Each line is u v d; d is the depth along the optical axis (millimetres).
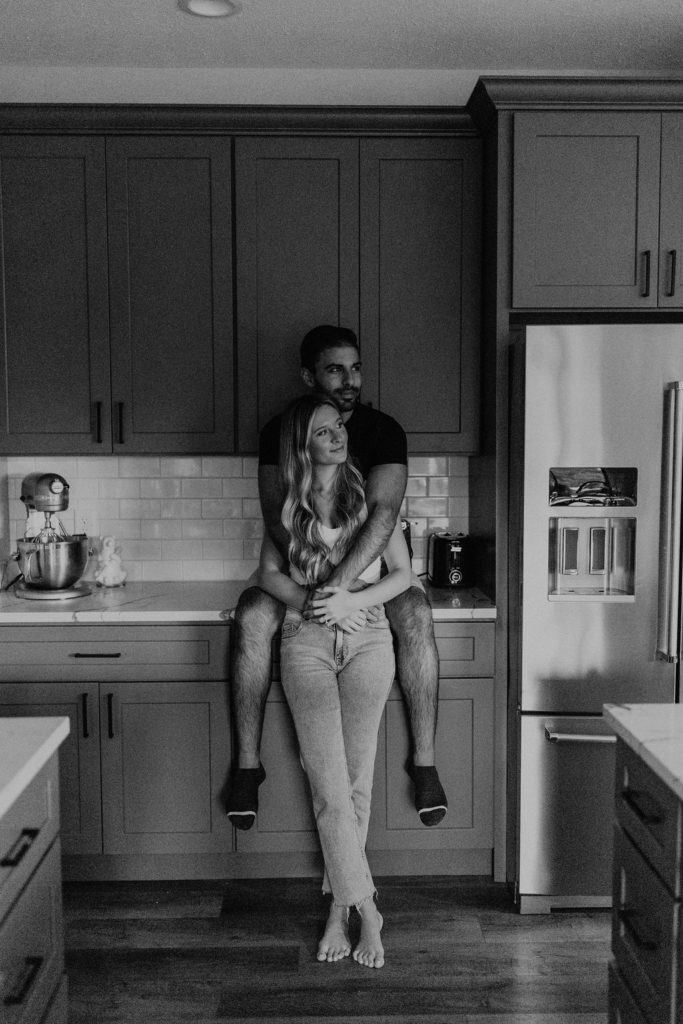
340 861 2451
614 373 2658
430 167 3031
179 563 3453
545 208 2838
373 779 2863
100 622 2844
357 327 3072
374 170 3027
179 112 2965
